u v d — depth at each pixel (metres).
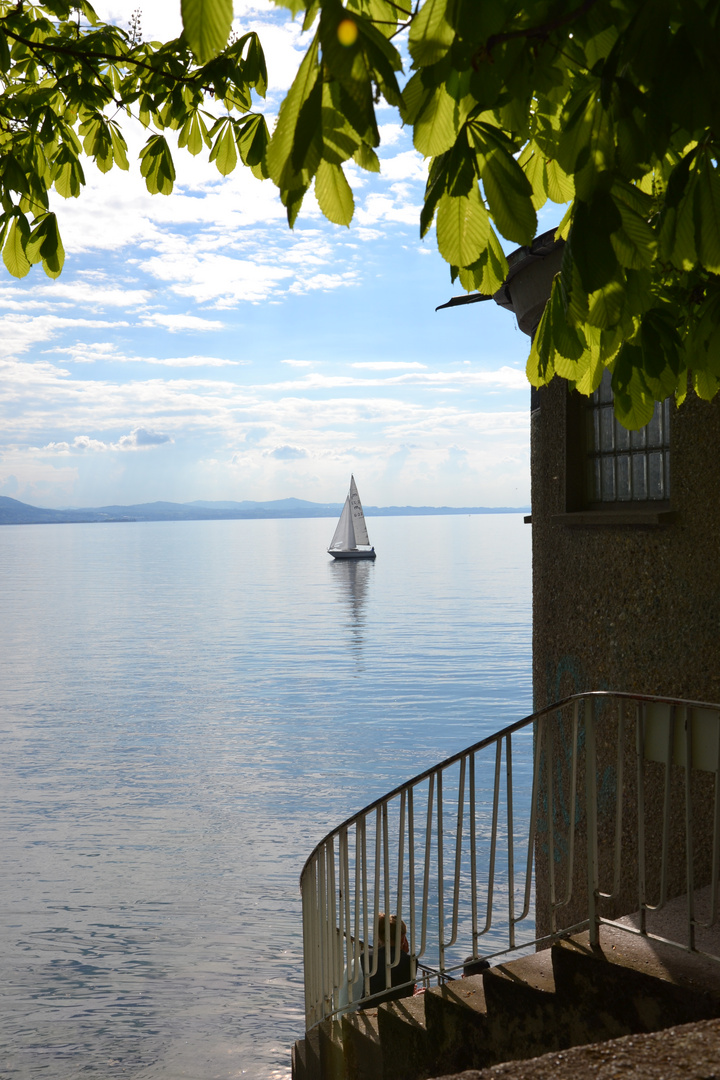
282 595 147.25
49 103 4.44
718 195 1.94
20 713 56.41
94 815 33.25
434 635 92.00
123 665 76.81
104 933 21.34
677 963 3.63
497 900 19.41
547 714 4.41
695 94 1.60
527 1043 3.87
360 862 5.23
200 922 21.97
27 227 3.82
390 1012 4.52
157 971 18.84
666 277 2.67
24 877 25.98
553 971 3.84
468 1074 1.92
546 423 6.72
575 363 2.40
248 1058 14.45
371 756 42.25
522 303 7.14
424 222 1.80
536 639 6.89
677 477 5.29
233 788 36.91
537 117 2.04
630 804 5.55
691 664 5.25
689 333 2.72
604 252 1.71
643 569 5.57
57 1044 15.11
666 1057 1.90
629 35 1.61
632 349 2.60
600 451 6.27
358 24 1.39
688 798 3.77
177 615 119.88
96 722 53.03
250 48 3.77
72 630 104.69
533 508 7.02
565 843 6.30
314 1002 6.04
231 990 17.62
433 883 20.98
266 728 50.03
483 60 1.65
